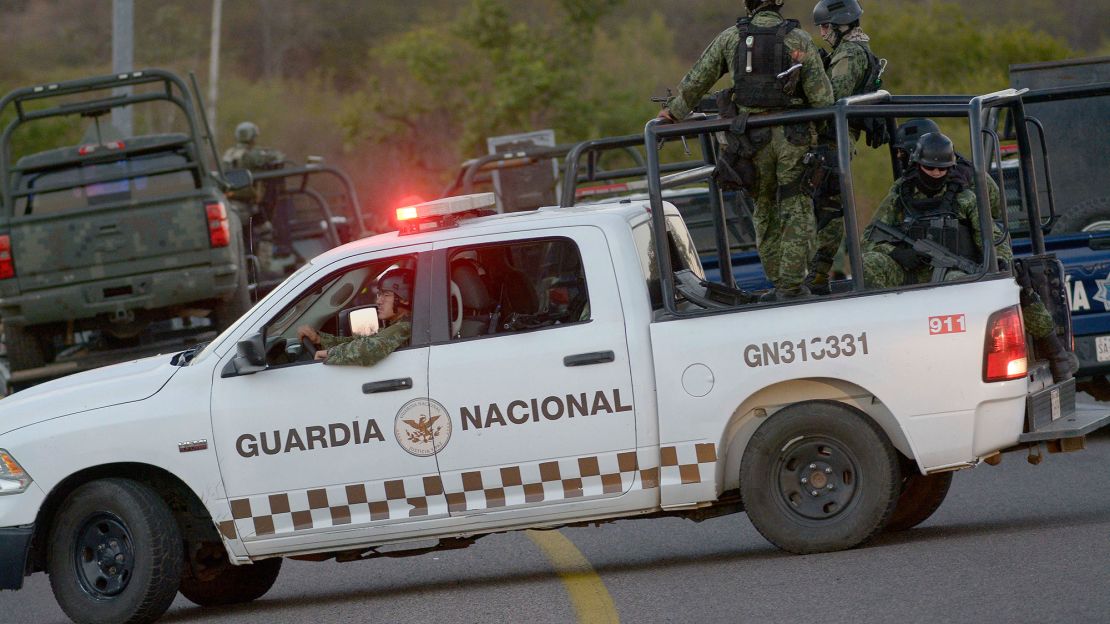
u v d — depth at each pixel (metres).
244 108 106.12
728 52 17.97
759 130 18.14
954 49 73.50
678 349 16.94
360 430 17.17
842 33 20.58
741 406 17.14
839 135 17.39
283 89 113.19
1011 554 16.44
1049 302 18.92
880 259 18.73
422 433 17.11
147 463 17.47
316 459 17.25
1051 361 18.70
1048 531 17.62
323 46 129.12
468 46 78.25
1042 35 74.44
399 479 17.16
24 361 31.73
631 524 22.03
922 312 16.88
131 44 48.38
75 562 17.61
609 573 18.08
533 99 71.31
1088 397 30.77
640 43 104.88
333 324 19.61
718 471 16.98
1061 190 27.19
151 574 17.28
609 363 16.97
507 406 17.03
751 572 16.80
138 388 17.72
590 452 17.02
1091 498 20.23
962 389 16.81
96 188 32.28
